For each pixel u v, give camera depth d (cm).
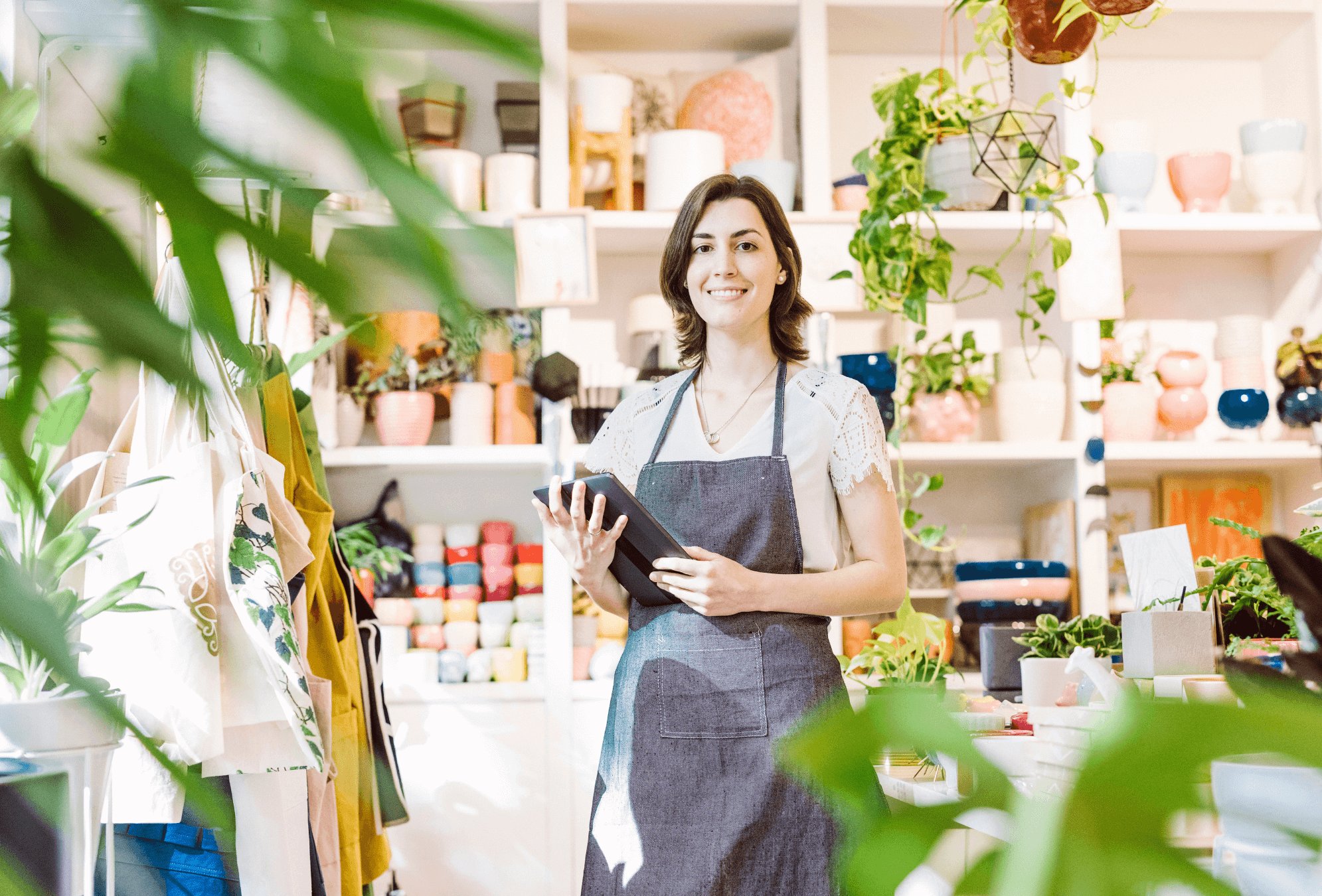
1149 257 335
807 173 298
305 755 158
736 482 158
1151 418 300
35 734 128
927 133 286
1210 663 159
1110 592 316
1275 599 171
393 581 291
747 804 140
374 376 287
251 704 155
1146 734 10
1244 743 10
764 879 138
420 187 14
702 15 307
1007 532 324
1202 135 338
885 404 288
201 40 14
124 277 14
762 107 311
